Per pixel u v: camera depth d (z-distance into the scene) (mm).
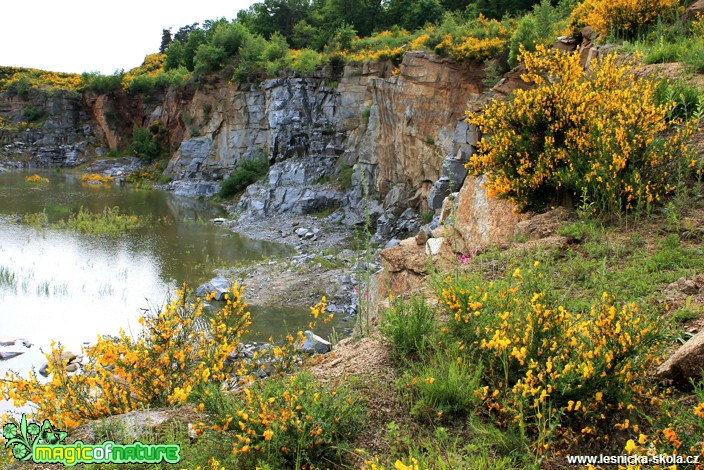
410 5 41719
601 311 3416
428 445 2961
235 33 42406
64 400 4035
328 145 31156
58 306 13477
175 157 43938
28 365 9781
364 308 6211
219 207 33219
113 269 17406
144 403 4078
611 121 6090
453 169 19438
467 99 21844
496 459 2912
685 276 4344
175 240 22781
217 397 3293
